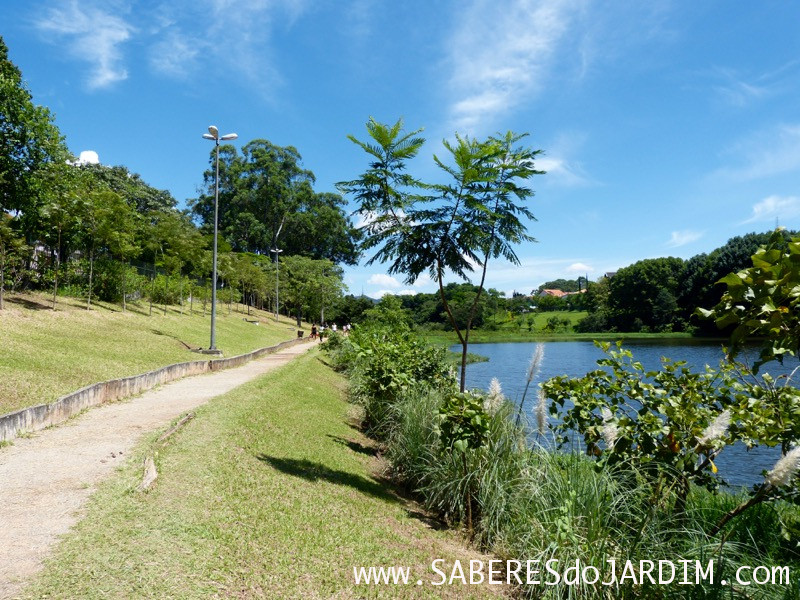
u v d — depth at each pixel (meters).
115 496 5.07
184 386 13.11
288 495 5.79
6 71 23.16
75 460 6.32
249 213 64.88
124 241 23.80
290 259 61.16
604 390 5.48
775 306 3.13
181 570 3.85
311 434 9.16
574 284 185.75
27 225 19.09
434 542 5.45
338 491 6.38
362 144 7.77
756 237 64.00
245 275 49.72
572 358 39.84
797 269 3.03
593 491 4.69
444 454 6.74
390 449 8.77
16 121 17.98
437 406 7.91
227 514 4.92
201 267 37.59
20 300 18.47
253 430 8.28
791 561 4.53
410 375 10.66
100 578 3.64
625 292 79.25
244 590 3.76
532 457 6.06
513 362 36.97
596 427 5.43
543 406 5.84
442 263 8.51
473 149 8.10
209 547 4.24
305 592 3.92
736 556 4.21
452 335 69.69
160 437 7.20
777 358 3.27
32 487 5.35
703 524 4.86
